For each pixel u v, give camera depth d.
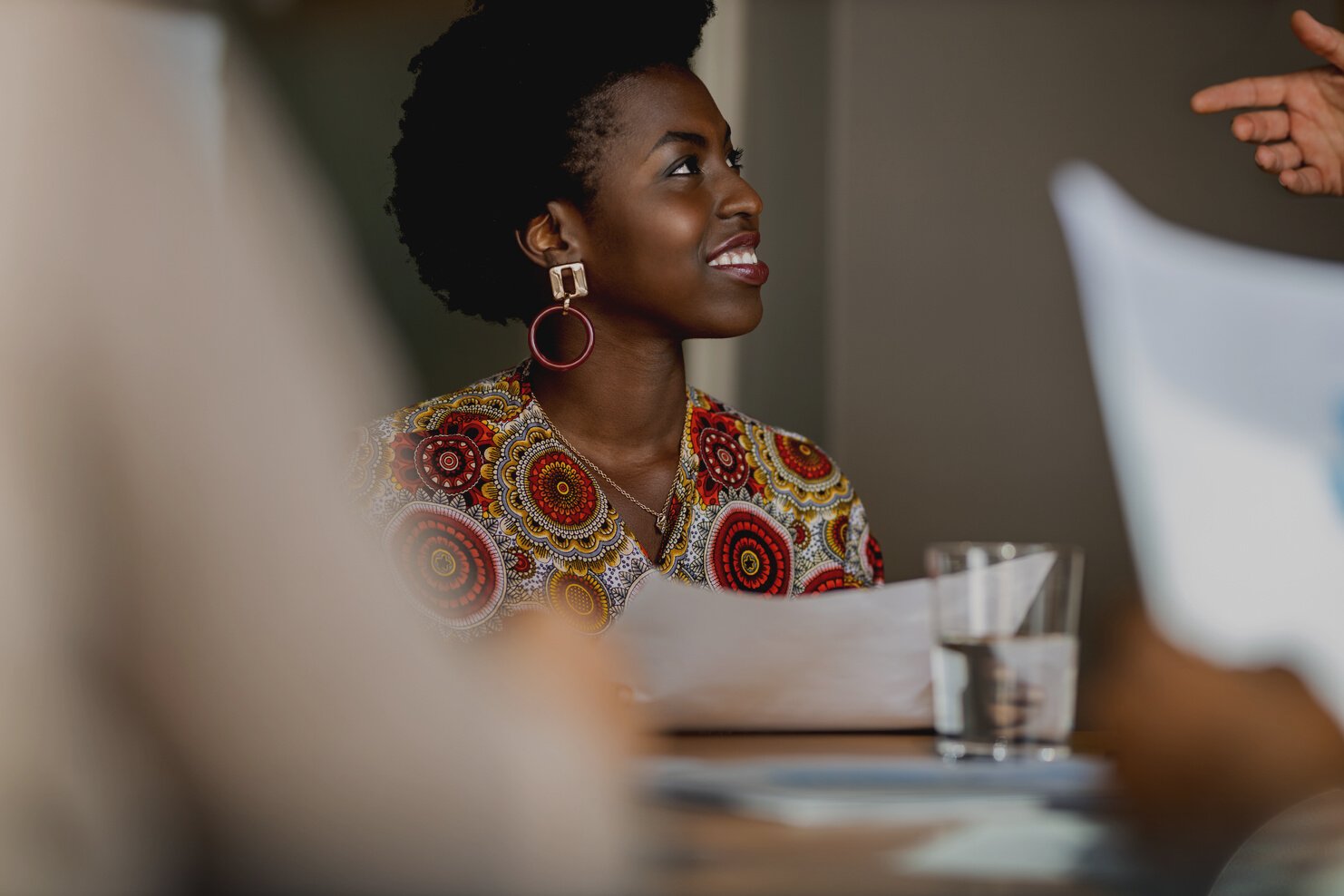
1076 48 3.27
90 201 0.34
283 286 0.36
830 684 1.05
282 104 0.38
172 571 0.34
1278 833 0.59
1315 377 3.16
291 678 0.36
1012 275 3.32
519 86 1.63
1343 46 1.69
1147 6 3.22
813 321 3.35
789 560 1.71
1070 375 3.29
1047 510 3.29
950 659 0.82
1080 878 0.53
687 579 1.63
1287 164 1.73
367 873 0.38
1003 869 0.54
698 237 1.60
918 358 3.34
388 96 1.81
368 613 0.37
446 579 1.53
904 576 3.32
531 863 0.40
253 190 0.36
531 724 0.42
